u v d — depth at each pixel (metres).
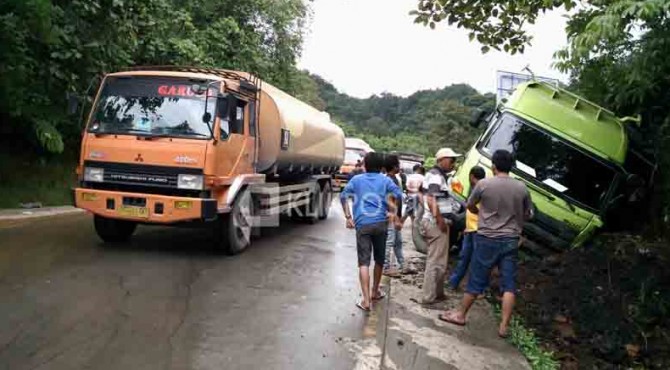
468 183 9.29
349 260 9.55
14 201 12.45
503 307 6.21
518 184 6.22
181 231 11.02
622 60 8.74
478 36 8.83
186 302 6.37
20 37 10.84
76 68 12.69
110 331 5.30
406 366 5.10
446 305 7.23
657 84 8.74
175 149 8.19
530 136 9.24
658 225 9.18
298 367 4.82
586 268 8.44
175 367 4.62
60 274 7.07
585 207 8.92
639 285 7.78
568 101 9.48
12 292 6.19
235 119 9.06
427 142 56.34
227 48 20.41
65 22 11.93
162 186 8.22
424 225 7.21
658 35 7.43
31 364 4.46
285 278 7.85
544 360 5.71
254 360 4.90
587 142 9.02
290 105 11.90
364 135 65.94
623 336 6.88
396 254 9.10
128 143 8.30
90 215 12.40
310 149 12.80
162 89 8.55
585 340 6.84
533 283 8.34
